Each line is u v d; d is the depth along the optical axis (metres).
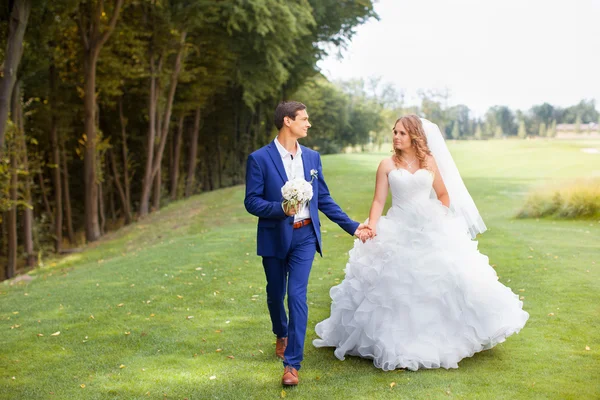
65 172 25.95
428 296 4.04
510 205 15.88
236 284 7.23
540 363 4.02
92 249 15.38
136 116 27.83
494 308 4.05
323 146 70.12
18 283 10.16
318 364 4.23
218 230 13.16
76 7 16.06
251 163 4.05
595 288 5.96
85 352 4.97
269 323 5.50
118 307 6.52
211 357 4.61
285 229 3.92
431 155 4.49
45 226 24.86
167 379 4.16
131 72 21.33
